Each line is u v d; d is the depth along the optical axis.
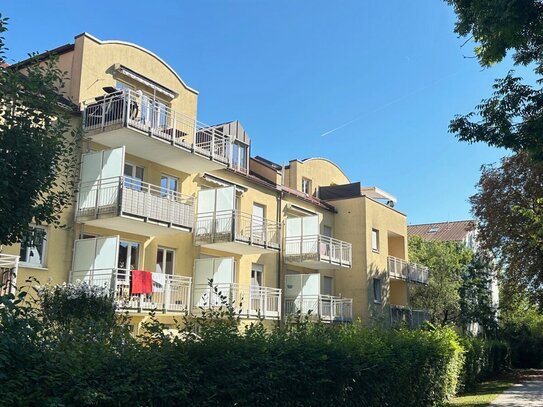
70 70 18.06
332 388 8.41
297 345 7.70
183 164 20.41
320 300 25.33
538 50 10.97
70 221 16.67
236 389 6.21
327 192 32.53
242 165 25.23
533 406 16.09
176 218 18.66
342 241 28.97
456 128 11.24
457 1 10.30
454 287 36.47
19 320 4.48
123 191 16.50
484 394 20.06
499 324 42.97
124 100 17.00
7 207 6.83
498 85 10.88
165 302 18.19
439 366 14.88
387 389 10.51
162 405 5.33
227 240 20.70
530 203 26.19
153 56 20.64
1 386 4.07
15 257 13.13
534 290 29.22
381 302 30.84
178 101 21.62
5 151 6.93
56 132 7.75
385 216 33.09
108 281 15.84
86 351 4.99
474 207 28.89
